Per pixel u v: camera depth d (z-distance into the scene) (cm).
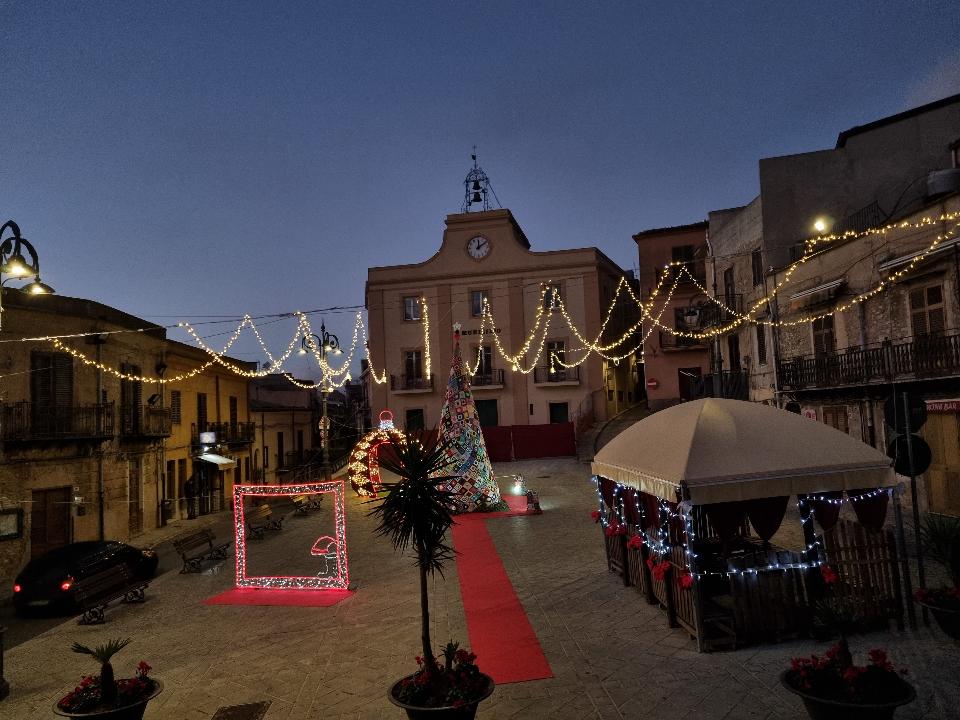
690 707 591
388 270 3922
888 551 738
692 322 3447
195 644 902
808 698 497
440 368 3844
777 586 724
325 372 2633
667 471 736
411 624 905
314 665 778
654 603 900
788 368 2045
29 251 994
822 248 1984
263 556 1495
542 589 1026
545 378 3775
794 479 706
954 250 1395
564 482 2438
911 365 1522
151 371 2420
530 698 637
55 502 1856
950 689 579
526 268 3822
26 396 1811
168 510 2447
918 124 2097
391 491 598
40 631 1152
